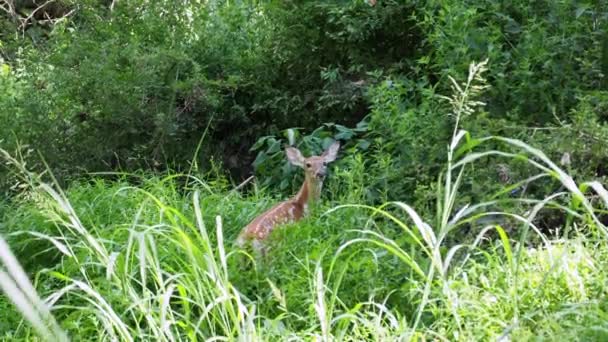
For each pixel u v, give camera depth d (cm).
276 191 1166
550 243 748
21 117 1273
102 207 970
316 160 963
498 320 606
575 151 862
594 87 1012
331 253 763
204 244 609
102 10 1414
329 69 1292
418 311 607
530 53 1006
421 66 1205
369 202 948
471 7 1053
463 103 736
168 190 1027
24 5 1942
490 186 856
